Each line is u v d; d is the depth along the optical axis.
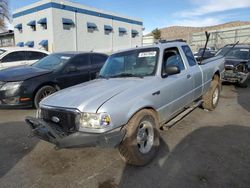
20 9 26.91
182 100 4.18
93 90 3.27
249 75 8.63
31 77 5.76
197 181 2.80
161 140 3.97
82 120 2.74
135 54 4.11
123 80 3.63
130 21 33.41
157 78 3.59
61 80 6.31
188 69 4.52
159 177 2.92
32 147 3.90
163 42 4.55
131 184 2.81
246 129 4.39
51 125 3.04
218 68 5.92
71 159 3.46
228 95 7.34
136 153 3.02
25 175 3.07
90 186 2.80
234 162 3.20
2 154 3.67
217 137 4.05
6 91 5.46
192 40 30.03
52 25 22.81
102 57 7.75
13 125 5.00
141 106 3.06
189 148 3.66
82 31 25.98
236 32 27.58
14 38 29.61
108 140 2.70
